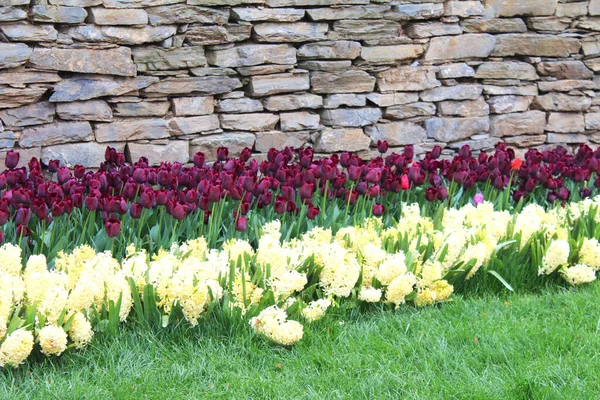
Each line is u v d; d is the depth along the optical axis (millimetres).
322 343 3734
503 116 7195
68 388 3240
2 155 5785
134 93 6109
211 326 3760
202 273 3816
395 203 5465
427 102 6934
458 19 6914
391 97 6812
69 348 3484
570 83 7328
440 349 3670
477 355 3652
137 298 3662
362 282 4152
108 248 4320
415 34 6797
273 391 3324
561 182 5652
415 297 4156
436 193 5160
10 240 4375
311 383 3412
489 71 7074
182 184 4992
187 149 6316
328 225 4926
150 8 6020
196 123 6316
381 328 3930
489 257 4512
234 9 6262
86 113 6000
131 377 3367
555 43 7227
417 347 3713
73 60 5859
